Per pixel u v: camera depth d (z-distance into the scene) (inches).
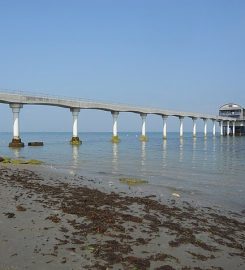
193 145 3213.6
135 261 331.9
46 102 2709.2
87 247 357.1
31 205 522.9
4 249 337.1
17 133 2596.0
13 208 496.7
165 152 2208.4
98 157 1780.3
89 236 391.9
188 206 617.0
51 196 612.7
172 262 340.5
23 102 2544.3
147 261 336.2
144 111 3941.9
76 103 3019.2
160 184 880.3
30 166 1219.9
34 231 395.5
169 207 593.3
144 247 372.8
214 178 1018.1
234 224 505.4
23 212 475.8
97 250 350.6
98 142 3873.0
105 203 577.9
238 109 5915.4
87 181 886.4
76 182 855.7
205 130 5369.1
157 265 330.0
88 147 2768.2
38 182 808.3
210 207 620.4
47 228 409.4
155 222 474.6
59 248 348.5
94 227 423.5
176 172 1158.3
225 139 4891.7
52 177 931.3
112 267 316.2
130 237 400.5
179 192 766.5
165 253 361.1
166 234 422.9
